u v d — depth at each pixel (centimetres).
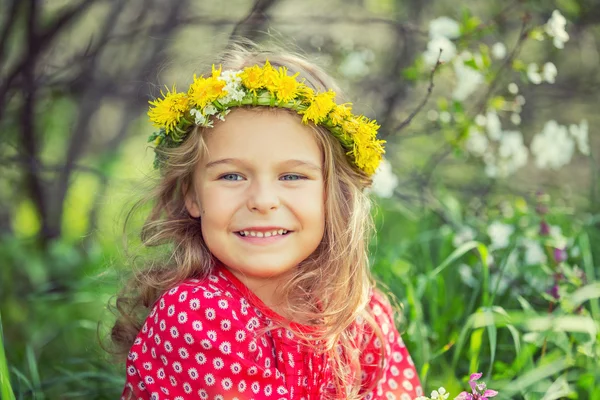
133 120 522
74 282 366
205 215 229
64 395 304
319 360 237
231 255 228
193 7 475
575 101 512
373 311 260
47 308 389
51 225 464
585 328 260
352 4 510
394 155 453
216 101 224
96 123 553
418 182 421
